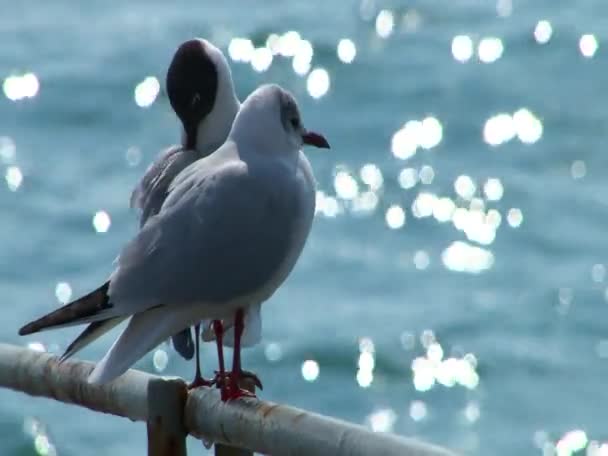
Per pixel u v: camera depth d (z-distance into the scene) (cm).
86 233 2092
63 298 1853
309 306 1775
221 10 3494
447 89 2861
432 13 3397
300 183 563
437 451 399
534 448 1458
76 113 2777
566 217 2133
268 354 1639
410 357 1650
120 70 3034
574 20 3300
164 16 3475
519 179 2312
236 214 548
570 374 1619
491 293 1847
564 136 2575
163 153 651
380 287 1853
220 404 472
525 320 1761
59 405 1428
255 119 565
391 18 3344
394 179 2309
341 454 423
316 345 1659
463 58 3084
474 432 1494
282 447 446
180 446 487
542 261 1970
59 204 2214
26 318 1755
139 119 2747
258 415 456
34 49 3206
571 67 3003
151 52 3162
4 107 2811
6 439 1364
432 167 2380
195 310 551
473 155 2462
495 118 2669
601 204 2186
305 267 1908
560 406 1544
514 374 1619
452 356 1655
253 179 554
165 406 484
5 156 2511
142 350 522
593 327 1741
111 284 534
